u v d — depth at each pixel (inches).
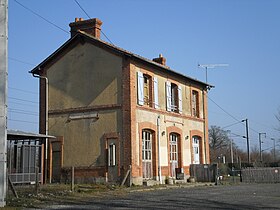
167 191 791.1
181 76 1092.5
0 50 521.3
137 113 897.5
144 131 936.3
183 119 1096.8
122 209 506.6
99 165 888.3
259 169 1386.6
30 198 613.9
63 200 611.5
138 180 874.8
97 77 918.4
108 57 911.0
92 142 903.1
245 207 529.7
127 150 866.1
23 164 867.4
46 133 946.1
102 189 767.7
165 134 1003.3
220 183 1100.5
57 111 949.2
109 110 896.9
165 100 1021.8
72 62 951.6
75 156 916.0
